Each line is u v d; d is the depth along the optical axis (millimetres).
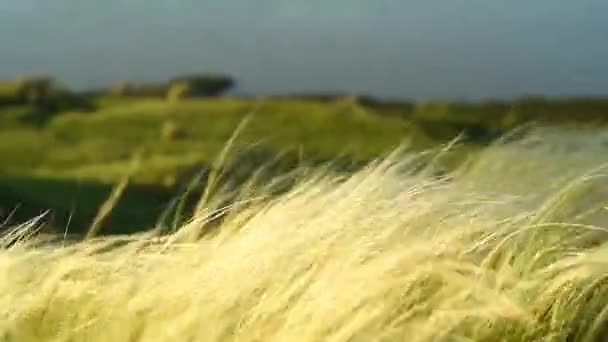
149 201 13094
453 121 52906
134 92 88312
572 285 4406
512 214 5352
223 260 4871
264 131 59750
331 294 4461
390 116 64625
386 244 4898
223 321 4629
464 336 4352
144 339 4684
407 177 5941
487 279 4570
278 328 4516
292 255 4836
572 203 5262
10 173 44625
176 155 52875
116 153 55750
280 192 5793
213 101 74750
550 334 4250
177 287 4867
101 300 4961
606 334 4293
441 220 5164
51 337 4883
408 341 4250
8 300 4965
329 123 61156
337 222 5020
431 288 4586
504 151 7281
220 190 5734
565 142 7793
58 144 60188
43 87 80812
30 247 6004
